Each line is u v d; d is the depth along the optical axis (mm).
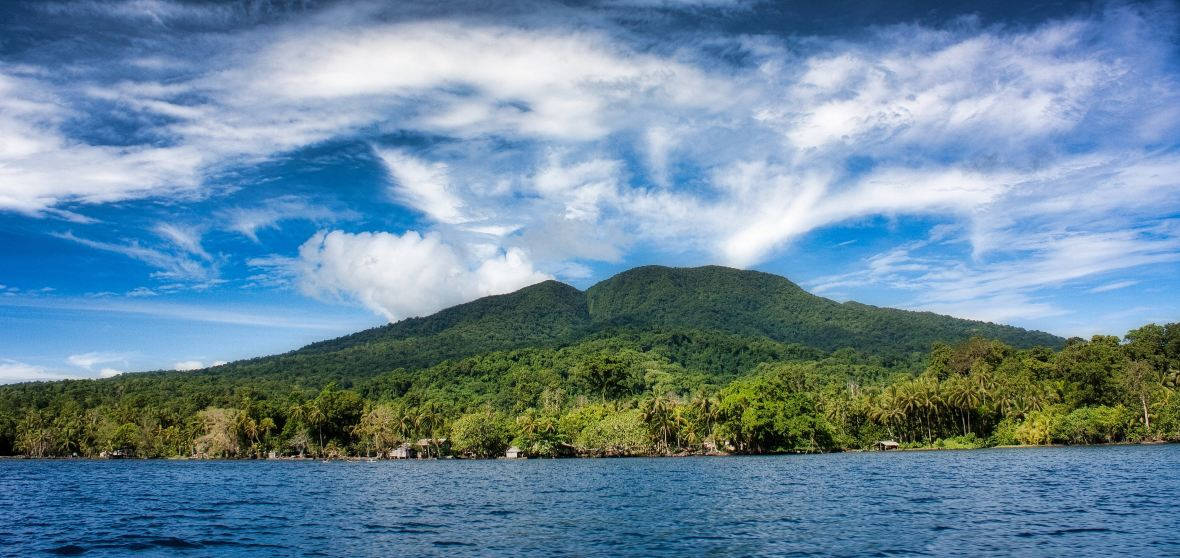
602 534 47781
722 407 187625
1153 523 47219
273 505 69500
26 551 44188
